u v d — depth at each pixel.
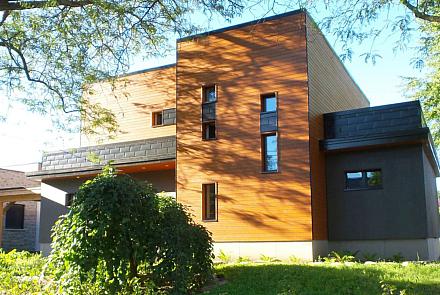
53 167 23.05
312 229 15.81
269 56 17.50
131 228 8.27
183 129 18.97
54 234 8.39
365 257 15.93
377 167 16.78
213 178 17.92
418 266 11.25
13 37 15.32
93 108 19.14
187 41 19.42
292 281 9.66
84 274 7.86
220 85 18.41
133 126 23.02
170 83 22.34
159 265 8.34
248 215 16.97
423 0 8.57
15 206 31.03
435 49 18.45
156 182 21.17
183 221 9.15
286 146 16.67
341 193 17.36
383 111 16.89
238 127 17.73
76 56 16.14
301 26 15.80
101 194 8.18
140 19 14.89
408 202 16.06
